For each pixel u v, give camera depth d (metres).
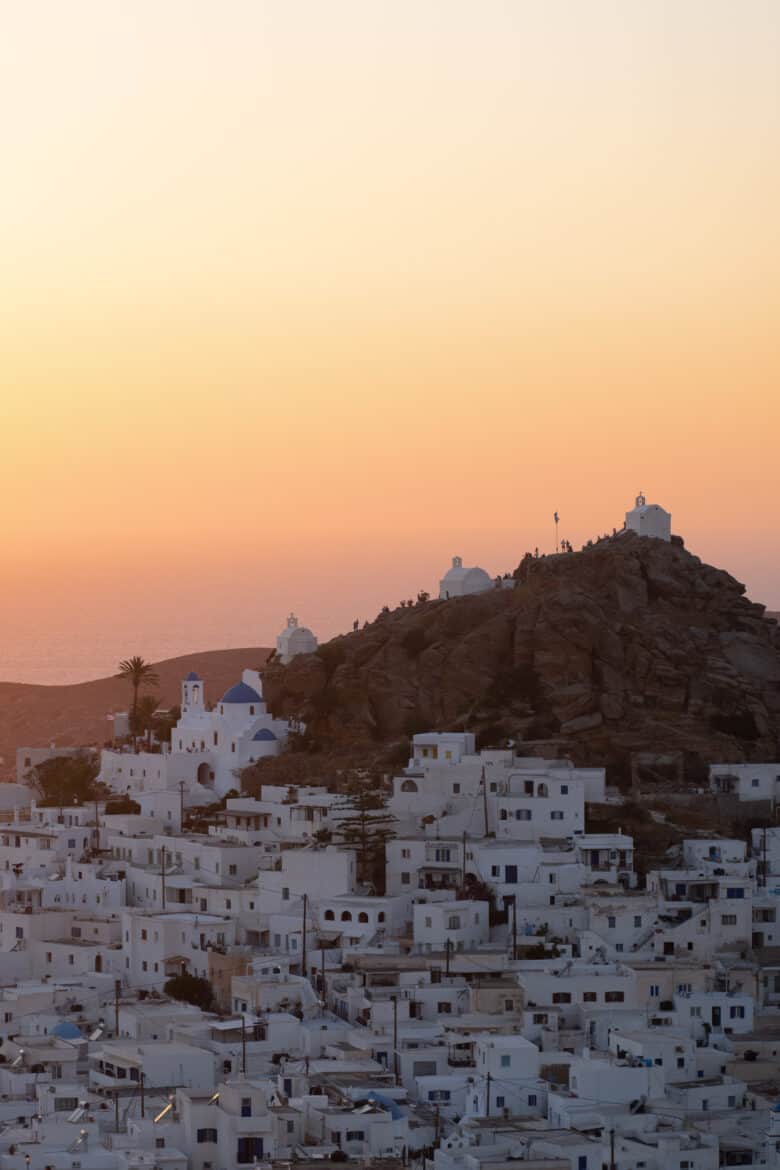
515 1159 182.50
